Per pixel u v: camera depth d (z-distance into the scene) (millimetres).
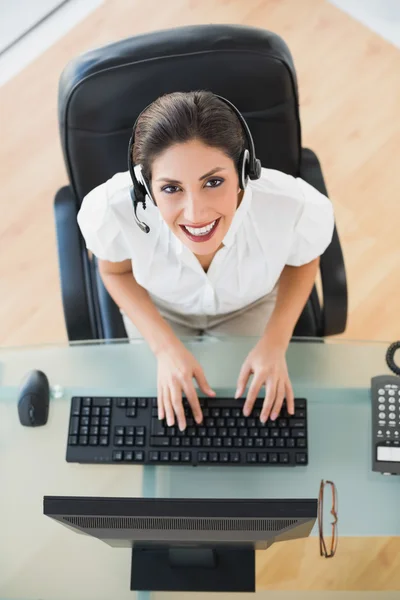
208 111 934
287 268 1448
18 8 2602
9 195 2404
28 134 2490
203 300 1468
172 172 969
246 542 1098
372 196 2352
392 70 2547
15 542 1250
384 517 1251
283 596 1228
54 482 1287
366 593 1242
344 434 1303
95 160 1365
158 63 1199
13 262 2314
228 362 1370
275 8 2629
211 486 1275
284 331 1363
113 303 1594
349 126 2459
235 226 1215
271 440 1279
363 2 2602
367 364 1360
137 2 2641
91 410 1311
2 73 2582
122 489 1277
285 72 1247
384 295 2223
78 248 1508
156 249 1313
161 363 1336
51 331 2230
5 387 1366
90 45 2594
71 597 1210
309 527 1025
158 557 1230
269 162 1420
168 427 1295
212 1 2639
